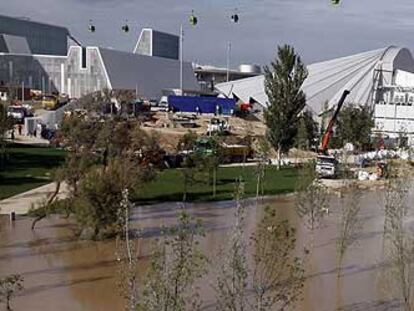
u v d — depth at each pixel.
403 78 115.31
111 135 45.28
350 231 28.47
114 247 27.66
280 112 60.62
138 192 36.06
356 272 25.00
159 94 133.62
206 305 19.53
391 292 22.64
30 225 31.94
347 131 73.81
